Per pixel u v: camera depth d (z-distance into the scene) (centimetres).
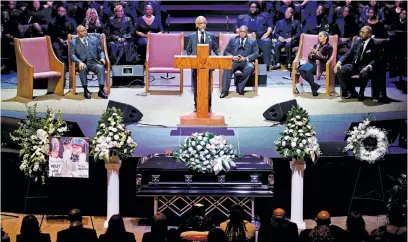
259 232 1187
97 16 2253
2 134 1577
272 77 2197
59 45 2239
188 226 1241
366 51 1861
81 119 1720
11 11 2358
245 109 1812
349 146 1470
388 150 1584
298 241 1174
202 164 1413
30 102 1866
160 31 2272
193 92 1927
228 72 1914
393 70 2155
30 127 1466
